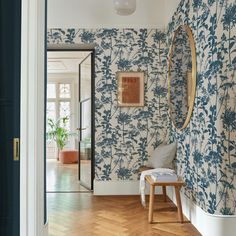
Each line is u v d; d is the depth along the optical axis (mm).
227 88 2566
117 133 4340
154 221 3062
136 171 4328
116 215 3270
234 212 2553
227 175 2553
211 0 2602
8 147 1409
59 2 4371
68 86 9320
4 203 1409
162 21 4395
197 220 2846
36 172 1453
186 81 3289
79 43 4371
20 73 1436
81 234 2686
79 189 4648
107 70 4352
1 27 1419
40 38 1519
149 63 4367
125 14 3758
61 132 8836
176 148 3803
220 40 2559
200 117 2863
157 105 4359
